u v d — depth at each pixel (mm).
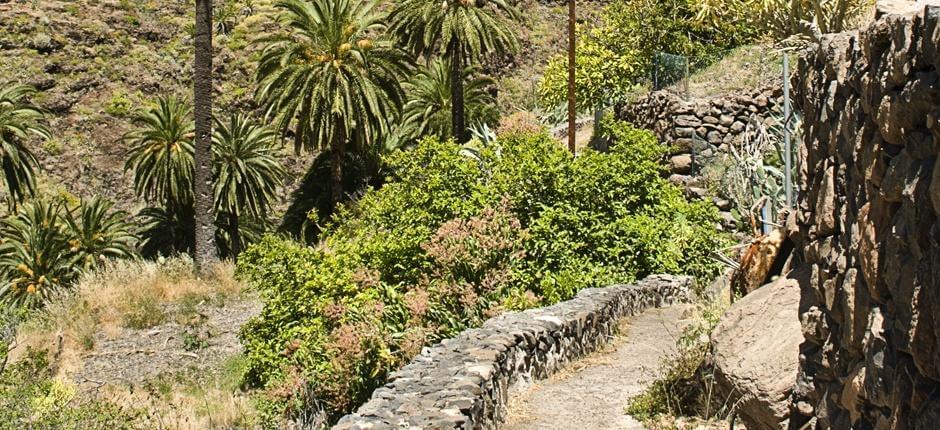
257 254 13234
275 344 13273
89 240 34562
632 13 26844
